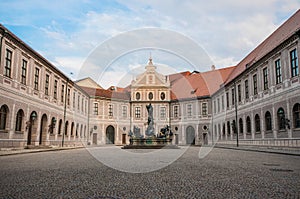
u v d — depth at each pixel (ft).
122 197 15.24
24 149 72.13
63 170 26.89
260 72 87.04
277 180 21.08
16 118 70.59
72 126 113.80
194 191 16.85
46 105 89.66
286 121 68.49
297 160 40.16
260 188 17.87
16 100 69.82
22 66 73.87
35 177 22.25
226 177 22.47
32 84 79.61
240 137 105.09
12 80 67.97
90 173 24.61
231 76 125.59
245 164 33.60
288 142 68.59
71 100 113.29
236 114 109.40
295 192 16.70
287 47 69.72
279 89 74.18
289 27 82.79
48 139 90.89
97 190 17.03
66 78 108.27
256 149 73.67
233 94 115.03
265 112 82.84
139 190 17.07
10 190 17.02
